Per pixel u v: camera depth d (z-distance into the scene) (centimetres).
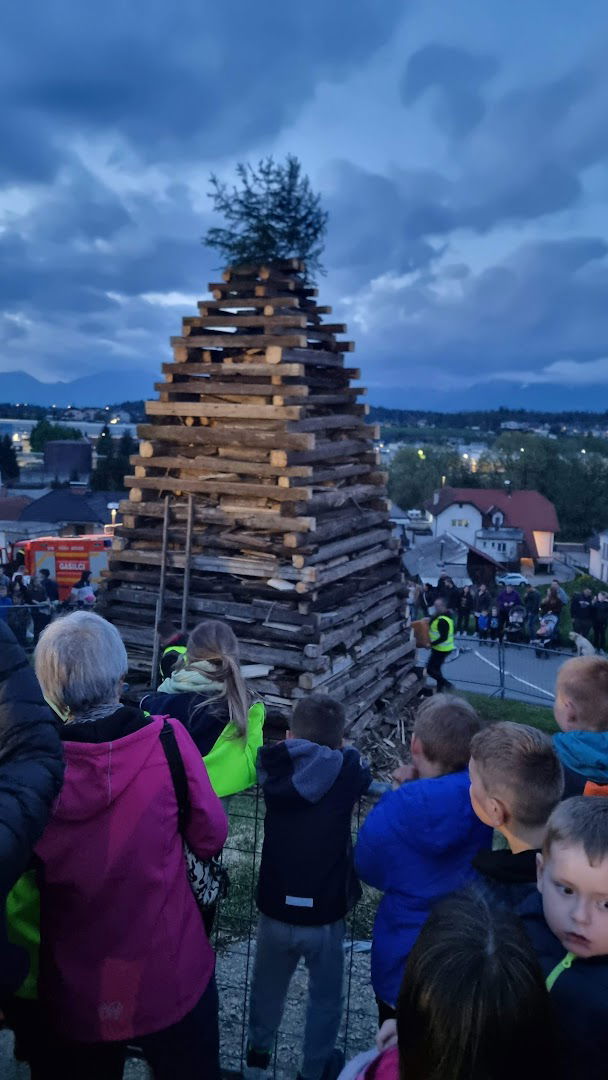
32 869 248
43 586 1859
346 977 488
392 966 297
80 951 242
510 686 1727
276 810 346
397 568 1164
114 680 260
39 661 257
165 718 265
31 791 201
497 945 146
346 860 351
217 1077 270
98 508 6819
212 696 385
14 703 212
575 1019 186
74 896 239
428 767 316
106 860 239
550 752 261
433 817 290
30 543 2444
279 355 943
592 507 10481
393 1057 186
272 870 347
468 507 9488
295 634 916
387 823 297
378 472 1127
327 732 354
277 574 930
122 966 242
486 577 6606
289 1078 383
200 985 261
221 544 970
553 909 199
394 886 299
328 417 1033
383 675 1122
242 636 952
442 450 11912
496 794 257
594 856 190
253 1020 361
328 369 1098
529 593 2466
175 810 254
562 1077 183
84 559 2438
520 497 9700
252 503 963
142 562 1009
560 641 2355
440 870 295
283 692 919
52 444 12362
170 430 996
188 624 973
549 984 195
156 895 246
